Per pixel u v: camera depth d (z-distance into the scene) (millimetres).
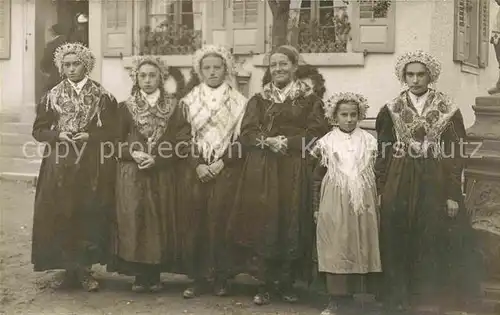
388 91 4355
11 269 4742
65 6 5090
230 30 4676
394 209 3900
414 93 3963
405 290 3945
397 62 3977
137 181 4211
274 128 4047
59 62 4363
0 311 4094
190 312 4074
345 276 3861
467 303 3990
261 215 4023
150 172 4227
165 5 4809
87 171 4316
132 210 4195
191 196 4207
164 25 4812
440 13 4301
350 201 3848
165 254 4219
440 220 3910
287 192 4023
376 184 3955
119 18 4883
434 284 3947
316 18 4508
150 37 4840
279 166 4055
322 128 4023
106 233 4340
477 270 3980
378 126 3990
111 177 4316
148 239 4195
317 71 4312
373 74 4395
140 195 4207
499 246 3988
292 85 4102
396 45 4352
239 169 4164
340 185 3867
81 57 4316
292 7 4539
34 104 5379
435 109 3924
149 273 4363
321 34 4492
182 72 4730
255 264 4094
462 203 3947
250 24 4621
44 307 4172
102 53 4898
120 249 4238
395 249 3920
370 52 4391
